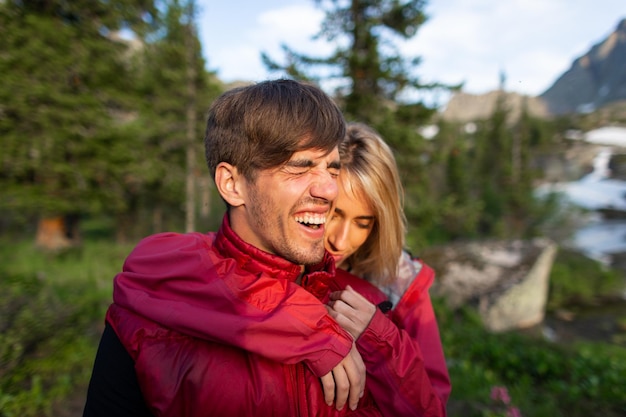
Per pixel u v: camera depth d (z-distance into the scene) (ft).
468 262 31.63
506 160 89.66
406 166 26.63
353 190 4.80
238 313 3.07
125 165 39.58
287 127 3.11
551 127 177.99
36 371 12.24
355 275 5.38
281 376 3.05
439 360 4.77
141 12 41.50
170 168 46.21
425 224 28.19
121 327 3.26
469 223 36.09
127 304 3.31
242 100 3.34
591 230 85.81
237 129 3.29
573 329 38.91
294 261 3.42
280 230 3.32
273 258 3.41
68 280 27.32
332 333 3.28
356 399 3.30
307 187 3.23
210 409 2.85
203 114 43.50
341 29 25.59
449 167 68.80
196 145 42.91
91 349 14.55
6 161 33.78
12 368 11.72
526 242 34.32
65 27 36.22
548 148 161.79
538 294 31.01
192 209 41.52
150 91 43.42
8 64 33.27
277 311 3.08
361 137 5.05
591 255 67.62
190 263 3.43
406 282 5.10
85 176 36.94
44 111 34.35
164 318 3.10
